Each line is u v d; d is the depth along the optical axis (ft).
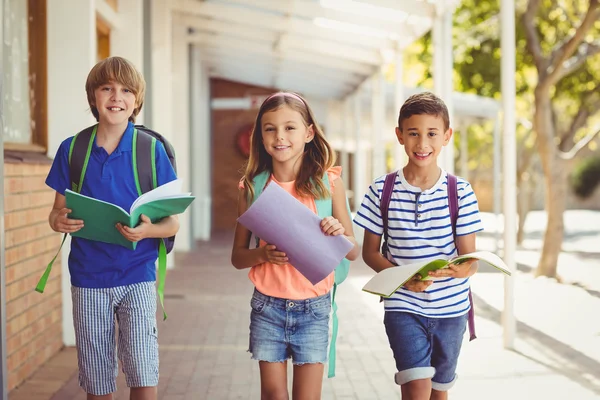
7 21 17.39
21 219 16.20
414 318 10.54
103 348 10.68
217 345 21.04
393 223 10.66
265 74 62.69
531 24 34.42
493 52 49.70
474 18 48.78
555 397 15.84
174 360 19.25
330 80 58.23
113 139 10.62
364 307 27.68
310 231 9.71
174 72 46.37
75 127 19.94
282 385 10.58
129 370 10.69
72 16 19.86
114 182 10.48
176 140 46.70
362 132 78.07
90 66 19.93
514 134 19.97
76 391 15.88
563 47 33.14
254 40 46.73
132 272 10.61
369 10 33.42
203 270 38.68
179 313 26.17
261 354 10.47
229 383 17.08
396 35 38.40
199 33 46.78
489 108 50.57
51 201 18.66
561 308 27.40
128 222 9.59
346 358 19.72
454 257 10.56
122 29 28.14
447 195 10.51
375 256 10.96
